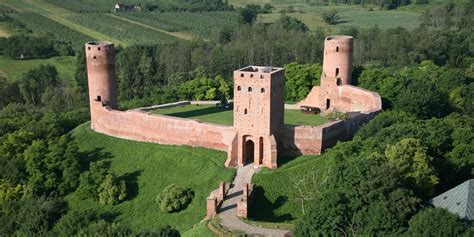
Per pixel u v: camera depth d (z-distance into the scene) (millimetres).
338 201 67625
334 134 98562
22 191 96625
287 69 140250
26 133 108438
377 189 67500
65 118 122938
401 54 189000
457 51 185625
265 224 78875
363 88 124375
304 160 94250
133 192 95375
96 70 112625
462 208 67062
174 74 178750
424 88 117562
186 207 88875
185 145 103062
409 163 75125
